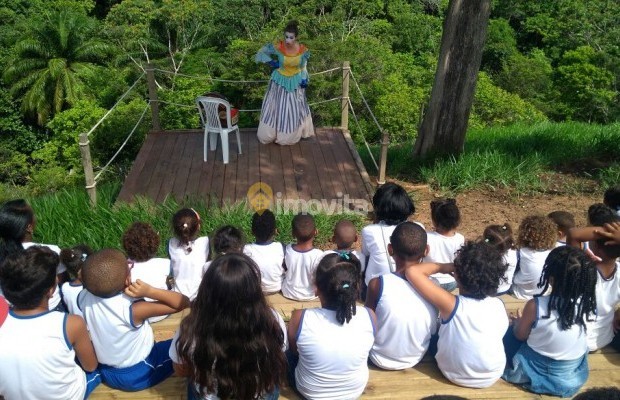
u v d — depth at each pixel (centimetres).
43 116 2216
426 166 766
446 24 740
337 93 1677
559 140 846
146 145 761
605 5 2688
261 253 387
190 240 386
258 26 2411
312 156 730
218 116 682
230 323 231
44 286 246
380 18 2809
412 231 296
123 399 277
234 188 648
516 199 669
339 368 260
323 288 264
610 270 296
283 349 257
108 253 270
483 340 271
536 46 3023
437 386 286
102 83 2188
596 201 661
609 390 165
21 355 240
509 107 1697
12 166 2162
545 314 271
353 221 587
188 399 262
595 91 2233
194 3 2306
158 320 355
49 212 578
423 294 282
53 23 2197
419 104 1700
